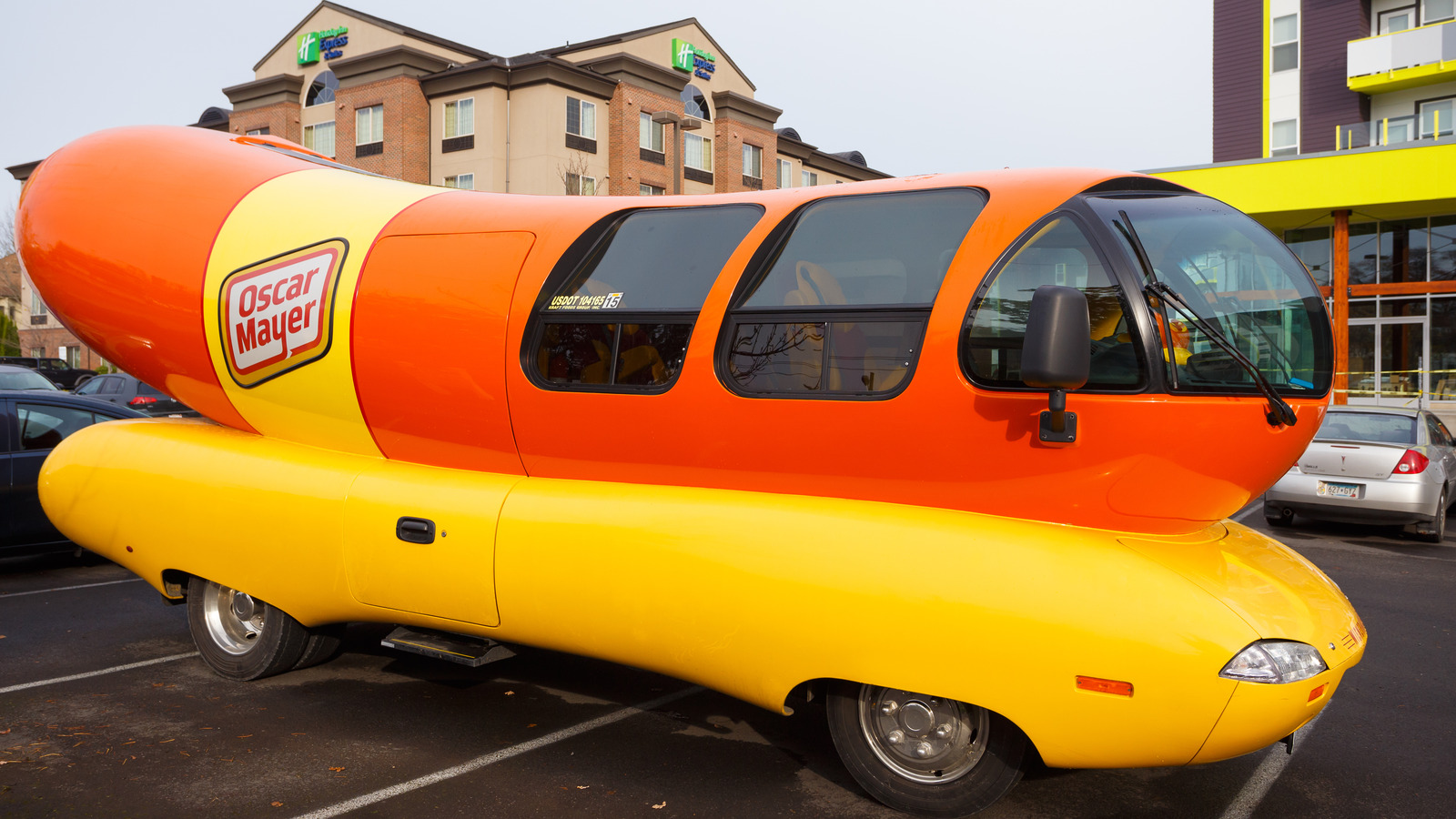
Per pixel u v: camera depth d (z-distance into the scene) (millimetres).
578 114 35719
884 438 3627
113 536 5594
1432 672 5688
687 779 4102
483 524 4371
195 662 5742
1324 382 3832
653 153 38125
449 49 37312
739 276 4027
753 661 3740
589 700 5137
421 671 5637
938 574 3438
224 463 5223
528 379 4352
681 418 4008
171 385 5621
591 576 4074
